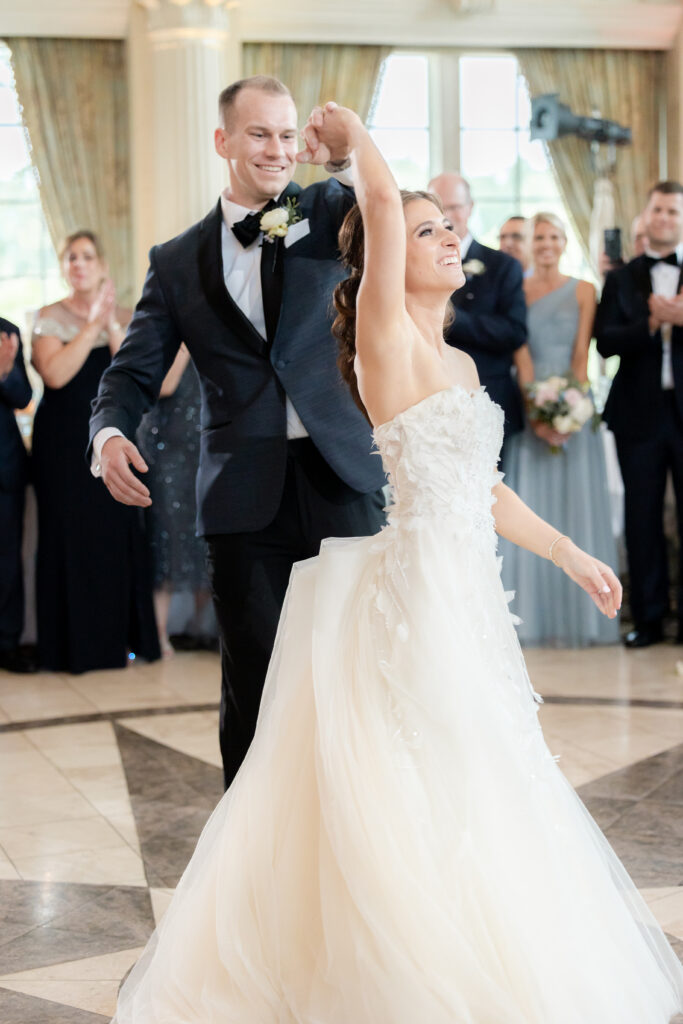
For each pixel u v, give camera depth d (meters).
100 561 5.79
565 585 6.11
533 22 7.00
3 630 5.91
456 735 2.09
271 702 2.32
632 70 7.23
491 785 2.10
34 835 3.44
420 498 2.25
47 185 6.83
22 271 6.90
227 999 2.16
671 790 3.71
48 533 5.79
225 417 2.88
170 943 2.26
